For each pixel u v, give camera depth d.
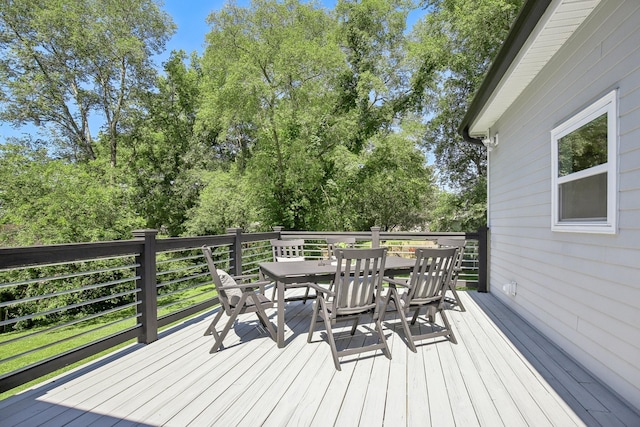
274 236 6.10
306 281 3.24
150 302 3.24
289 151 11.58
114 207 10.56
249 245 9.84
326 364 2.67
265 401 2.12
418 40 13.38
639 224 2.04
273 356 2.85
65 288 9.23
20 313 9.34
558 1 2.38
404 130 12.39
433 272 3.10
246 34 10.86
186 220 14.42
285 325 3.73
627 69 2.15
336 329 3.57
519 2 9.42
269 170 12.04
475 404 2.07
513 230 4.32
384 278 3.29
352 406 2.06
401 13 12.94
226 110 10.55
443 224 12.98
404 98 13.66
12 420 1.95
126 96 14.09
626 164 2.16
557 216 3.07
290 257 4.75
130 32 13.50
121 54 13.10
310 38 11.84
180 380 2.43
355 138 13.62
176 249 3.68
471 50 10.99
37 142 12.93
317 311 3.09
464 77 12.05
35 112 12.49
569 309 2.86
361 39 13.23
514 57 3.21
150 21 13.97
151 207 14.94
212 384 2.36
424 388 2.27
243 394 2.22
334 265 3.70
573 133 2.83
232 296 3.24
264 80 10.89
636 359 2.06
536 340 3.20
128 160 14.70
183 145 16.44
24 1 11.78
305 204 11.99
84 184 10.45
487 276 5.42
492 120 5.20
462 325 3.66
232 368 2.62
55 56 12.52
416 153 13.12
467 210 12.12
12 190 9.93
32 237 9.35
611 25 2.31
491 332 3.43
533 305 3.62
